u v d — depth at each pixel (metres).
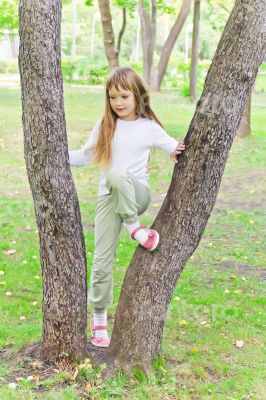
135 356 4.16
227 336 5.13
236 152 14.30
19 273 6.52
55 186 3.89
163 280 4.12
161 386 4.12
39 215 3.98
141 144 4.09
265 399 4.11
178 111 20.78
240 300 6.00
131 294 4.15
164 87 31.52
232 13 3.78
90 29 57.34
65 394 3.88
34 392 3.91
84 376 4.09
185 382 4.26
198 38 23.55
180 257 4.11
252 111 22.59
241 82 3.79
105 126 4.11
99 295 4.50
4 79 30.50
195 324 5.35
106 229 4.33
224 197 10.64
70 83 30.14
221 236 8.38
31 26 3.67
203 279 6.64
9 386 3.94
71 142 14.80
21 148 14.18
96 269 4.43
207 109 3.86
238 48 3.74
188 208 4.02
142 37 25.44
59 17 3.77
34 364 4.17
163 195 10.73
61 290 4.07
